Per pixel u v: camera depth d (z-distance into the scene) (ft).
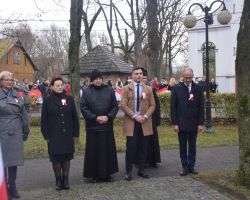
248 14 18.88
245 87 19.03
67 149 19.86
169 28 92.94
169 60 126.11
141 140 21.88
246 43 18.89
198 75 118.93
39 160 27.02
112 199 18.15
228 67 116.57
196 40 119.55
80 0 30.60
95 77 21.31
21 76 156.35
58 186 19.85
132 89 21.83
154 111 23.63
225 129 40.93
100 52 72.23
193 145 22.34
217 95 44.39
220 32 117.19
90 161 21.26
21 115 18.78
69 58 31.01
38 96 62.28
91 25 51.55
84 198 18.40
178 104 22.07
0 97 18.35
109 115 21.15
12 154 18.26
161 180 21.12
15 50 150.61
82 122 43.32
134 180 21.35
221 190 19.07
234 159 26.55
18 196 18.74
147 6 50.08
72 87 30.89
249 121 19.04
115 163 21.47
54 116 19.88
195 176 21.67
